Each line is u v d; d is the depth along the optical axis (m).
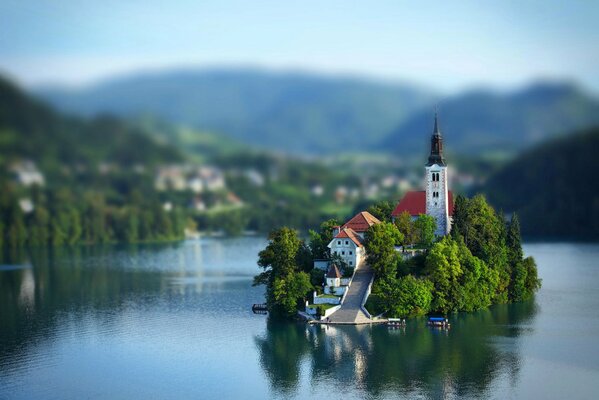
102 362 183.38
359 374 167.75
